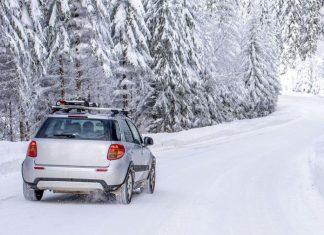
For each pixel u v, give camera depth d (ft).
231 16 179.63
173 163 66.13
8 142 62.54
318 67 405.80
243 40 217.15
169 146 97.04
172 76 125.18
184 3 130.41
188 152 85.76
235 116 186.50
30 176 31.09
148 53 113.29
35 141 31.50
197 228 25.43
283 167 65.05
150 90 128.67
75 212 28.48
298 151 92.43
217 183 46.80
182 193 39.40
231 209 31.91
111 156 31.24
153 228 24.93
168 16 124.26
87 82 103.14
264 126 166.09
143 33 115.96
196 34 131.54
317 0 108.47
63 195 35.50
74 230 23.49
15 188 38.42
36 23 72.13
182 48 127.34
